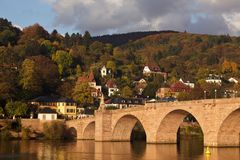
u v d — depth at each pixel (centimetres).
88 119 17450
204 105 11875
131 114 14888
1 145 14175
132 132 17912
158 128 13800
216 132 11519
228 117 11181
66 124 18700
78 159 10006
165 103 13438
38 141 16612
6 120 18188
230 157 9706
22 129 17875
